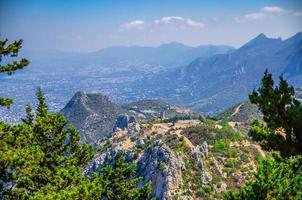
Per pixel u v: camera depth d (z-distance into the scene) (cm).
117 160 3794
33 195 2731
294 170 2231
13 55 2784
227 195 2517
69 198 2633
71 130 3675
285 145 1892
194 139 15575
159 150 12488
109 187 3678
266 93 1911
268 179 2256
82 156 3691
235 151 14025
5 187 2742
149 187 3825
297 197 2178
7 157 2494
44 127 3438
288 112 1850
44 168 3284
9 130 2780
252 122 2114
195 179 11669
